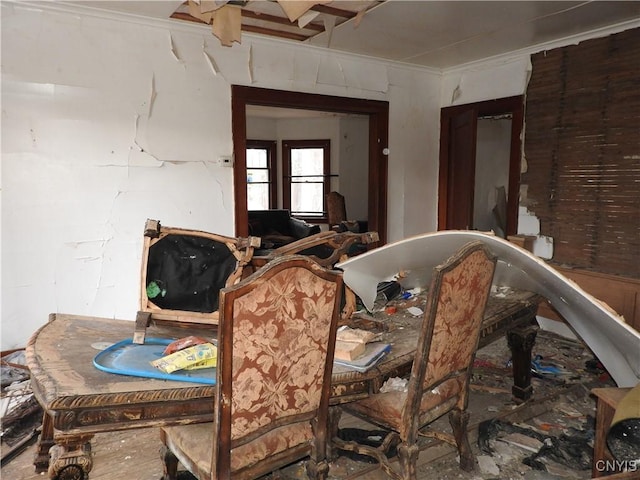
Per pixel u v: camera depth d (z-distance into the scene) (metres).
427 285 2.76
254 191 8.11
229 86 3.68
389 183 4.77
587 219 3.58
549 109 3.82
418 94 4.80
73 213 3.21
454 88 4.83
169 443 1.68
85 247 3.27
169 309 2.06
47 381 1.36
